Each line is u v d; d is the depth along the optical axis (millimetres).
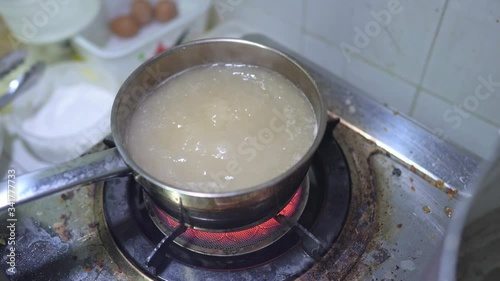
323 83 544
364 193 449
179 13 759
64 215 452
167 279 397
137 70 420
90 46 694
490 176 281
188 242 421
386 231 423
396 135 489
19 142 646
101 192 463
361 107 516
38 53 750
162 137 432
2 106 664
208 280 396
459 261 269
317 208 445
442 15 464
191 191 327
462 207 277
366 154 477
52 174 383
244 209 356
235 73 480
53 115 669
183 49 451
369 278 396
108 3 740
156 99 460
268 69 476
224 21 753
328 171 464
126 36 734
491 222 277
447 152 470
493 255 275
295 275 398
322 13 581
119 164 392
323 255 409
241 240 421
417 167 462
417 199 441
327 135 482
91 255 423
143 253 416
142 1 750
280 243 418
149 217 448
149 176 339
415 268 399
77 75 720
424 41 499
